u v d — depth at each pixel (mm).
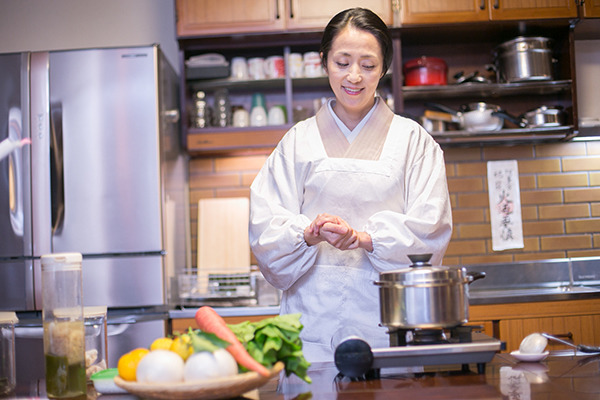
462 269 1271
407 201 1721
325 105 1801
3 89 2955
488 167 3541
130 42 3602
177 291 3166
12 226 2924
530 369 1329
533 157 3553
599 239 3533
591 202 3543
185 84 3322
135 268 2910
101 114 2947
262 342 1157
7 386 1304
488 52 3576
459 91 3377
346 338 1257
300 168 1749
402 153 1710
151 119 2943
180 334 1129
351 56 1634
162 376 1024
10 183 2932
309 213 1753
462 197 3535
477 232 3523
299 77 3359
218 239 3379
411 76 3367
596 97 3602
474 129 3275
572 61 3320
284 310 1754
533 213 3539
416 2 3252
